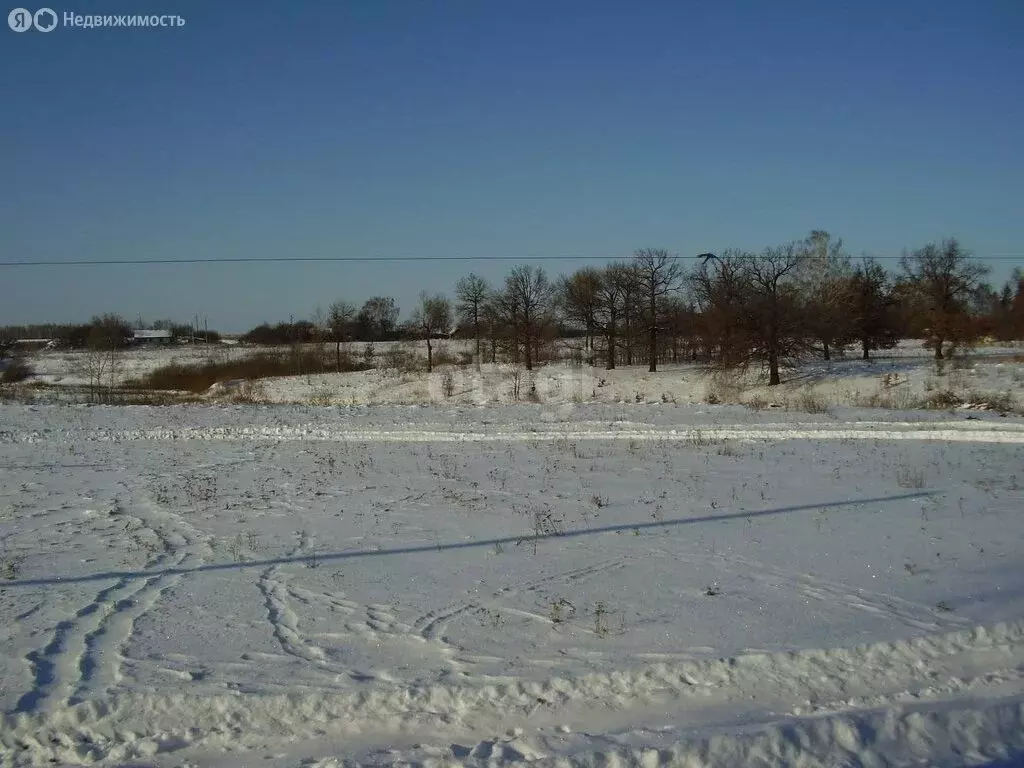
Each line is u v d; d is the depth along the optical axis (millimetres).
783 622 7797
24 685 6746
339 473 17031
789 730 5746
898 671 6809
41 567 10305
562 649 7266
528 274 57469
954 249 49750
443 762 5461
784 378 43094
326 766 5477
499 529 11883
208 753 5770
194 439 22969
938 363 43000
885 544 10641
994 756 5668
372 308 97250
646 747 5594
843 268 54312
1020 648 7207
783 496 13742
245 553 10867
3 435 23750
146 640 7715
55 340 91938
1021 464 16547
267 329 97812
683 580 9234
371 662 7102
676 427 23016
